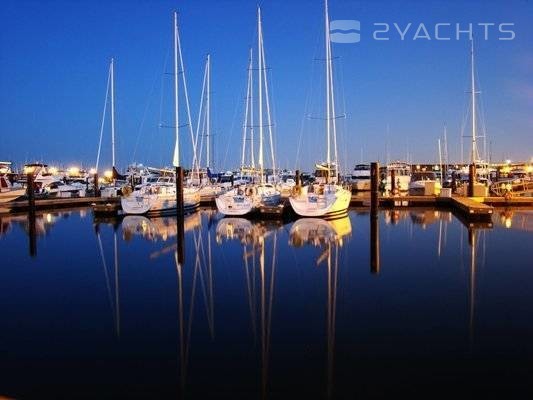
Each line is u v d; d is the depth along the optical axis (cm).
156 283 1396
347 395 688
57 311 1117
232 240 2245
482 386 712
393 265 1622
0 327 1001
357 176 5956
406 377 745
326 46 3438
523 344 880
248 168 4534
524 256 1777
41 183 5134
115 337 934
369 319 1034
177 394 695
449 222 2917
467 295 1227
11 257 1852
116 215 3375
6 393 701
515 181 4662
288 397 684
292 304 1158
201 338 923
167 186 3675
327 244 2097
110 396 691
